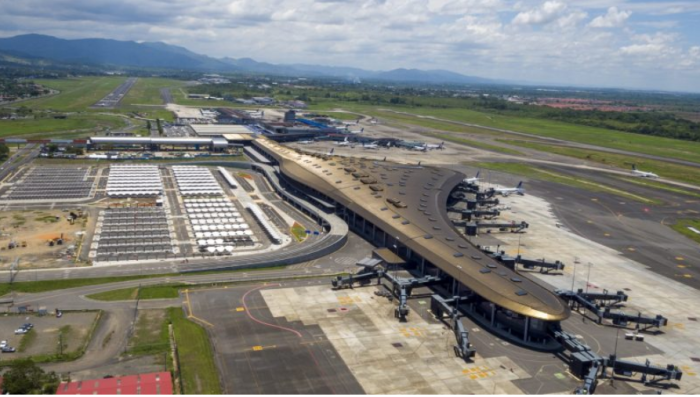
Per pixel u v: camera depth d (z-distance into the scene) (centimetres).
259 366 7931
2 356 7962
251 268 11956
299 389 7381
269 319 9469
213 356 8169
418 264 12356
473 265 10731
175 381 7462
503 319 9481
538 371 8144
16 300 9906
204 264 11919
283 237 14262
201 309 9781
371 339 8888
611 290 11494
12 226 14238
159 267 11750
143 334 8762
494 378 7881
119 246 13075
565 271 12556
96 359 7962
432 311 10056
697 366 8500
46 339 8519
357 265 12038
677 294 11438
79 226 14512
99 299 10056
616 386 7819
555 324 9156
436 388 7538
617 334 9519
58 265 11681
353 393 7344
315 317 9619
